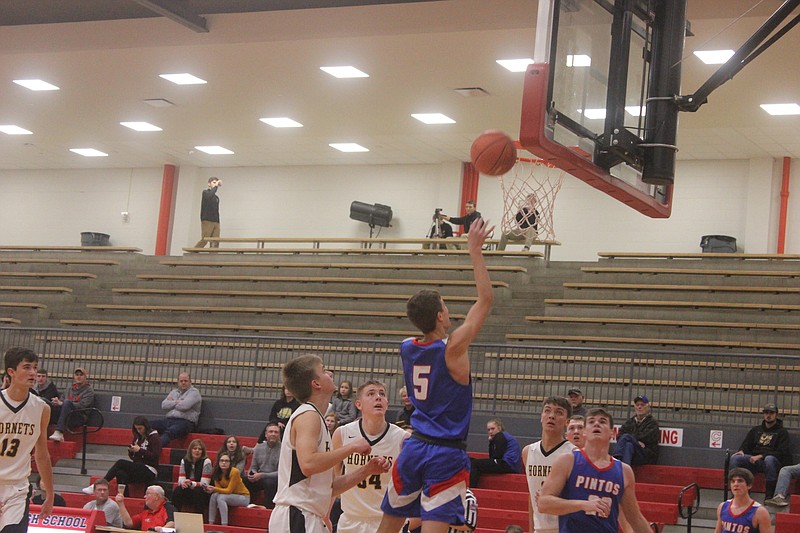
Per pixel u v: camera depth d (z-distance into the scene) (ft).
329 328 73.00
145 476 51.16
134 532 40.24
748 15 51.93
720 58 58.13
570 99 28.22
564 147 27.68
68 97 79.56
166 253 101.35
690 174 84.38
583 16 28.78
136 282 84.74
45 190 108.17
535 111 26.96
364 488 25.72
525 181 65.92
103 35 66.85
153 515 43.80
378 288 75.61
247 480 48.60
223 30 63.77
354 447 19.16
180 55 67.00
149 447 52.39
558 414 27.17
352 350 66.74
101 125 88.07
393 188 95.20
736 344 61.11
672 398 57.52
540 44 27.45
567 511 20.72
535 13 56.44
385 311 73.77
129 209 104.22
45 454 26.32
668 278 69.87
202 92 75.56
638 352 54.80
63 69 72.08
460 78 67.15
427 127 80.94
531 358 60.18
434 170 93.76
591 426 21.40
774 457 46.50
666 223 84.48
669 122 30.81
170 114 82.64
